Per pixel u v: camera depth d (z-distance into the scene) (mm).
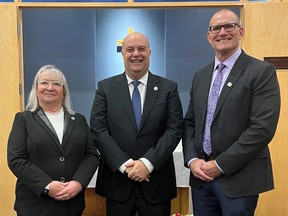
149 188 1922
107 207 1983
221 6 2791
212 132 1733
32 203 1772
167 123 1961
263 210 2789
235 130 1676
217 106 1716
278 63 2762
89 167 1863
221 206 1729
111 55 3908
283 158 2748
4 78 2805
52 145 1790
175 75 3936
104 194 1969
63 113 1923
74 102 3957
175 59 3922
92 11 3869
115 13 3861
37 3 2779
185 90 3941
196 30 3885
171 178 2008
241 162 1623
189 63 3922
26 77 3900
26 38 3875
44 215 1758
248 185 1683
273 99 1633
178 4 2762
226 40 1712
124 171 1847
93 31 3891
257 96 1637
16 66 2803
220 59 1784
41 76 1855
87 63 3922
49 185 1724
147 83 1975
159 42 3904
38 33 3877
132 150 1908
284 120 2732
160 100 1942
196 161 1784
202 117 1796
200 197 1851
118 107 1932
